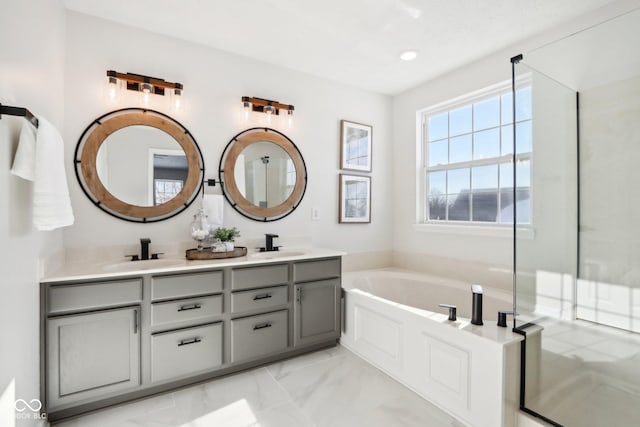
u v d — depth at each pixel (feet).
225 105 8.64
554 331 5.21
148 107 7.66
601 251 4.96
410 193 11.25
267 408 5.93
